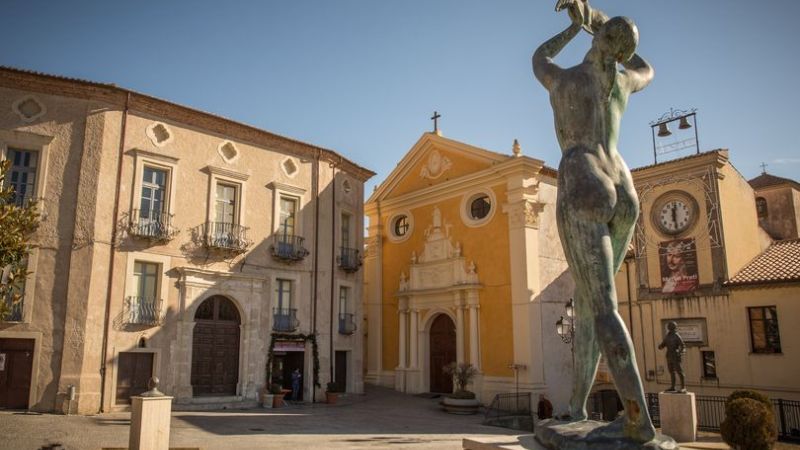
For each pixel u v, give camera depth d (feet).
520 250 92.63
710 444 41.70
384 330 116.47
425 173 113.29
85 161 74.74
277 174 94.07
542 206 96.17
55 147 73.82
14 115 72.59
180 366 78.02
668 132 96.78
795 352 76.18
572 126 22.79
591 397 88.28
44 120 73.82
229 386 83.30
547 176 100.27
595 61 22.86
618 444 19.30
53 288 70.64
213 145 86.99
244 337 85.20
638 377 19.44
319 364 93.76
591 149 22.36
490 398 92.99
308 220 96.99
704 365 84.12
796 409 73.77
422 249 110.63
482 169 101.45
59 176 73.36
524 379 88.48
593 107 22.62
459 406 84.74
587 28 25.16
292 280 93.40
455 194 106.01
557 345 92.02
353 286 104.22
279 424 64.44
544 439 21.97
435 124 112.16
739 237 89.66
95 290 72.59
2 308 34.24
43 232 71.15
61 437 50.72
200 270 81.61
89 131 75.61
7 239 33.99
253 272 88.28
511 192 95.50
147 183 80.18
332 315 97.60
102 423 60.49
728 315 82.89
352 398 96.84
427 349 107.86
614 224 22.22
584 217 21.25
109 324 73.00
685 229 89.15
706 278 85.87
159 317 76.95
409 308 110.42
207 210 84.79
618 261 22.90
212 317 83.41
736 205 90.99
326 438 55.42
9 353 68.59
